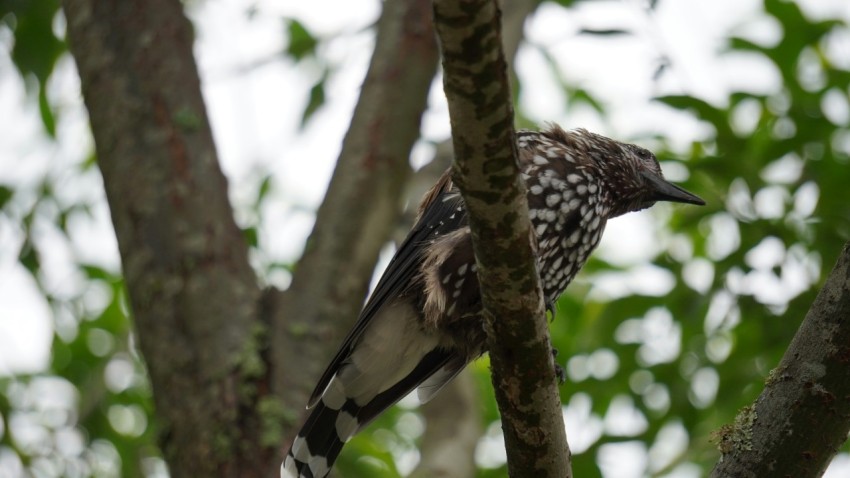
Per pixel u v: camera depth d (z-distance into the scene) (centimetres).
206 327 975
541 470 664
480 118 544
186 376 962
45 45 1366
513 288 609
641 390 1309
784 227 1194
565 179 941
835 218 1173
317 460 924
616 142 1069
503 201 580
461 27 506
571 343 1409
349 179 1070
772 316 1202
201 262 1001
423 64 1120
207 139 1062
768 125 1267
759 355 1230
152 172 1030
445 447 1099
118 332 1541
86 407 1437
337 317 1014
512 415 654
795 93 1280
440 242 883
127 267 1013
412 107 1106
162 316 984
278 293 1022
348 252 1040
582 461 1245
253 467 920
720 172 1221
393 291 894
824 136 1217
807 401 647
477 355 932
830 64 1331
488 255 602
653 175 1096
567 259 959
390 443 1543
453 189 903
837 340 645
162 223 1014
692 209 1241
